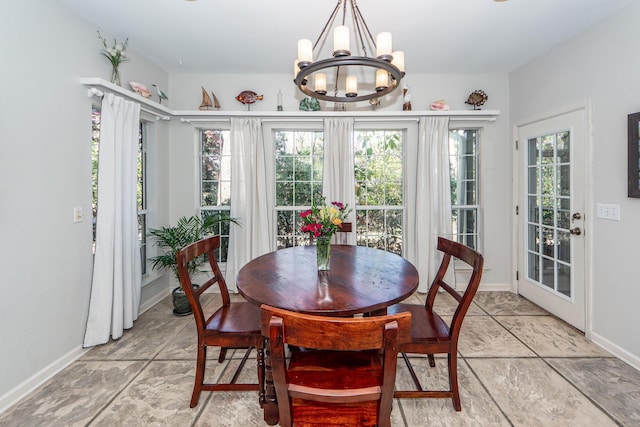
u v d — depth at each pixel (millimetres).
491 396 1729
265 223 3379
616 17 2117
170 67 3238
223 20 2326
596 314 2301
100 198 2277
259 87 3434
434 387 1820
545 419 1560
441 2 2080
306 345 887
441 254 3385
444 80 3428
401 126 3492
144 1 2078
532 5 2107
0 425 1543
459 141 3613
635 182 1971
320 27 2420
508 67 3223
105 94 2291
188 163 3467
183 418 1584
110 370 2002
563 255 2670
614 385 1812
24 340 1787
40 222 1896
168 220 3455
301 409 1051
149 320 2764
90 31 2312
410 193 3496
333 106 3494
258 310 1862
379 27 2398
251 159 3334
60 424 1549
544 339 2357
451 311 2914
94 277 2260
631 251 2031
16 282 1749
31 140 1835
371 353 1338
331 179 3357
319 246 1776
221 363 2080
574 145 2508
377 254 2197
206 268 3512
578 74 2459
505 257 3494
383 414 978
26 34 1801
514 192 3344
